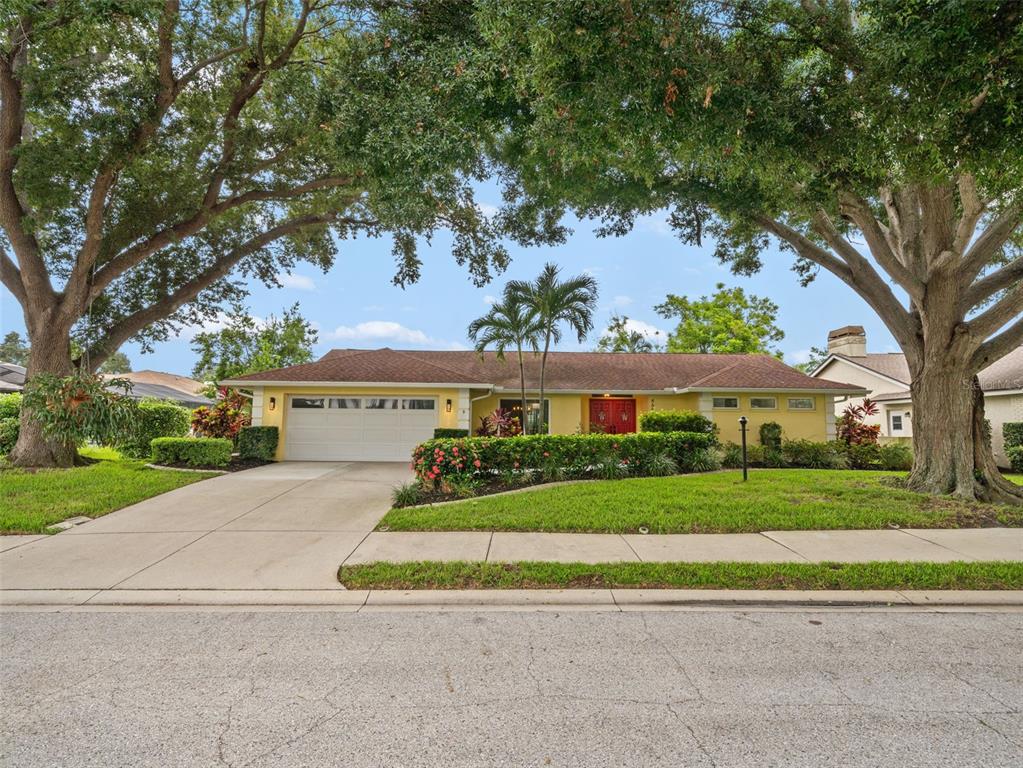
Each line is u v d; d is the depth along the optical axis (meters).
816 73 6.38
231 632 4.16
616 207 10.64
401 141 5.94
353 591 5.04
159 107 10.96
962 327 9.32
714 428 14.84
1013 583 5.17
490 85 5.82
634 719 2.93
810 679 3.40
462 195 12.01
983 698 3.17
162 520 7.66
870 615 4.56
